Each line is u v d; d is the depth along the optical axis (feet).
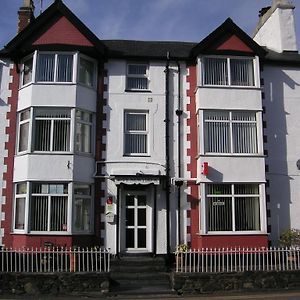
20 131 60.75
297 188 62.39
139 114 62.75
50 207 57.26
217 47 62.44
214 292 46.01
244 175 59.52
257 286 46.80
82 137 60.29
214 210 59.21
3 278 44.73
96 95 61.98
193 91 63.05
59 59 60.80
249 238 58.18
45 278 44.88
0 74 62.28
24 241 56.13
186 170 60.90
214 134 60.80
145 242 59.57
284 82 65.00
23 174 57.98
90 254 49.96
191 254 50.29
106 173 60.13
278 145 63.05
